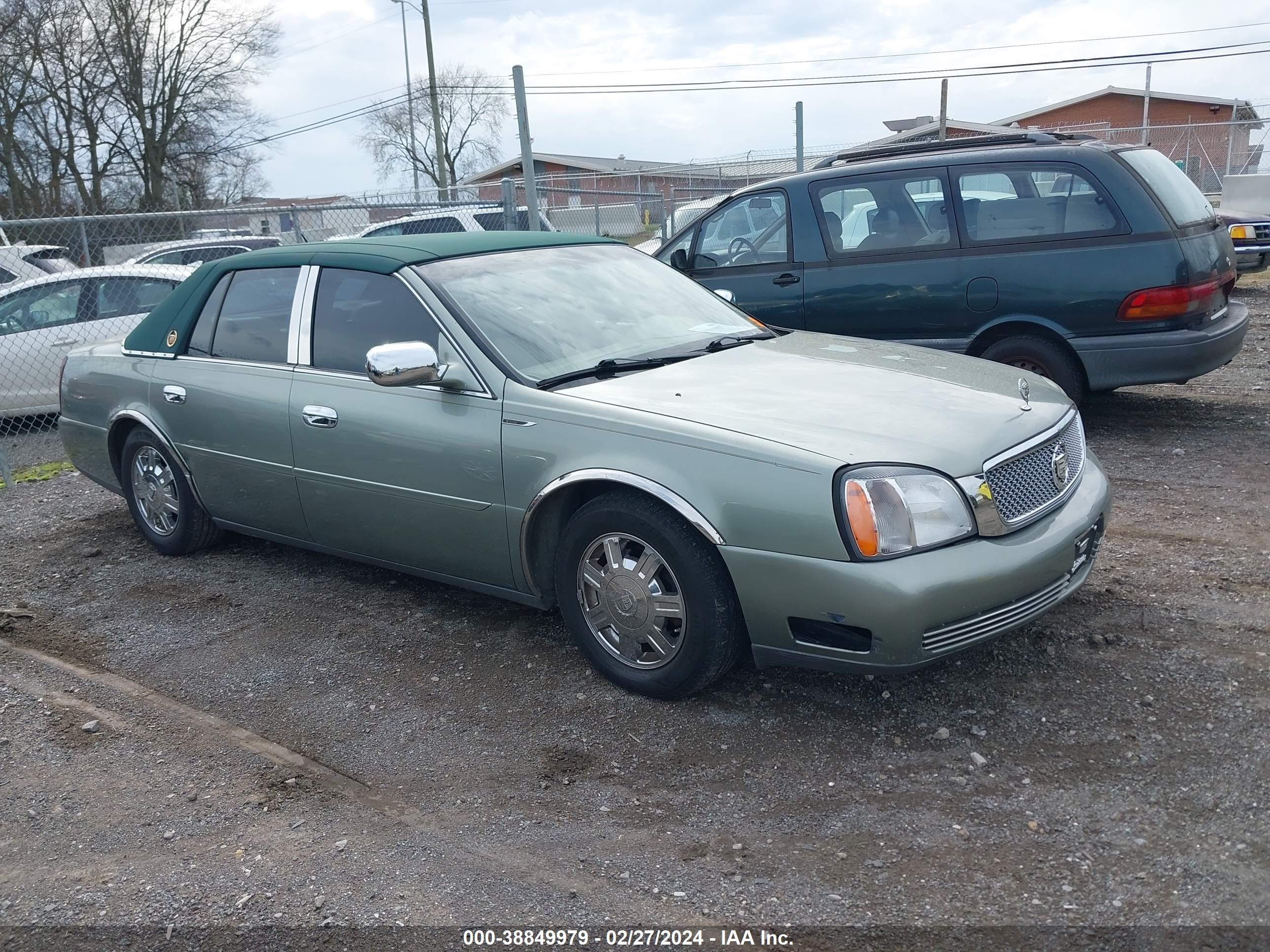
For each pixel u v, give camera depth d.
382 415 4.33
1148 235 6.45
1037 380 4.24
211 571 5.50
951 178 6.98
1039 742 3.42
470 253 4.64
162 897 2.93
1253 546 4.90
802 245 7.45
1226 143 31.41
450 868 2.99
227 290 5.21
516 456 3.92
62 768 3.64
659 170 21.98
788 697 3.81
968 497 3.37
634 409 3.73
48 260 12.28
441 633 4.55
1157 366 6.52
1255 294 14.15
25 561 5.88
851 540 3.25
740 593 3.45
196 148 40.59
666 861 2.96
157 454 5.59
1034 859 2.86
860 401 3.76
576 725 3.72
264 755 3.66
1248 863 2.78
